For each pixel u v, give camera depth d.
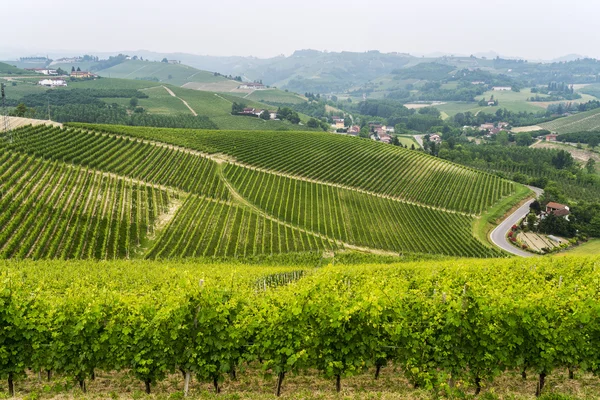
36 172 70.56
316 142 138.88
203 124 188.75
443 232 94.94
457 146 195.75
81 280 32.00
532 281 26.02
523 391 18.19
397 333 17.91
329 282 22.78
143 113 199.00
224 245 66.81
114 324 18.42
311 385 18.89
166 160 93.88
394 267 40.41
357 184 112.12
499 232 104.06
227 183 92.56
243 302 19.23
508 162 168.00
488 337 17.62
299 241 75.25
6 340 18.22
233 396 17.38
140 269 43.06
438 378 17.09
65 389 18.61
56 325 18.25
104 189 73.00
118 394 18.20
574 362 18.05
